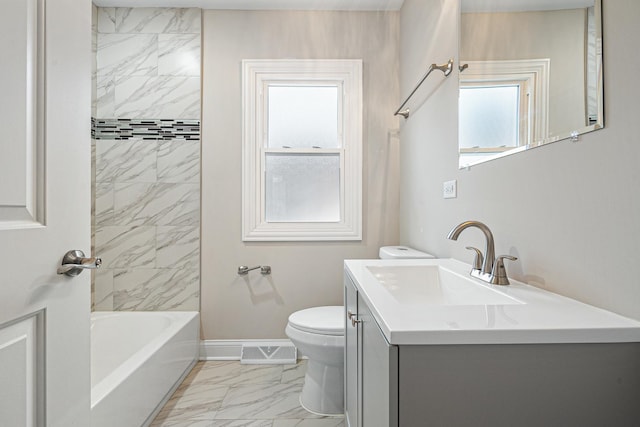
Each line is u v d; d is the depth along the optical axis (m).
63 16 0.89
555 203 0.96
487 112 1.32
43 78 0.82
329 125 2.67
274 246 2.58
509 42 1.18
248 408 1.91
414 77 2.23
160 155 2.54
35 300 0.79
